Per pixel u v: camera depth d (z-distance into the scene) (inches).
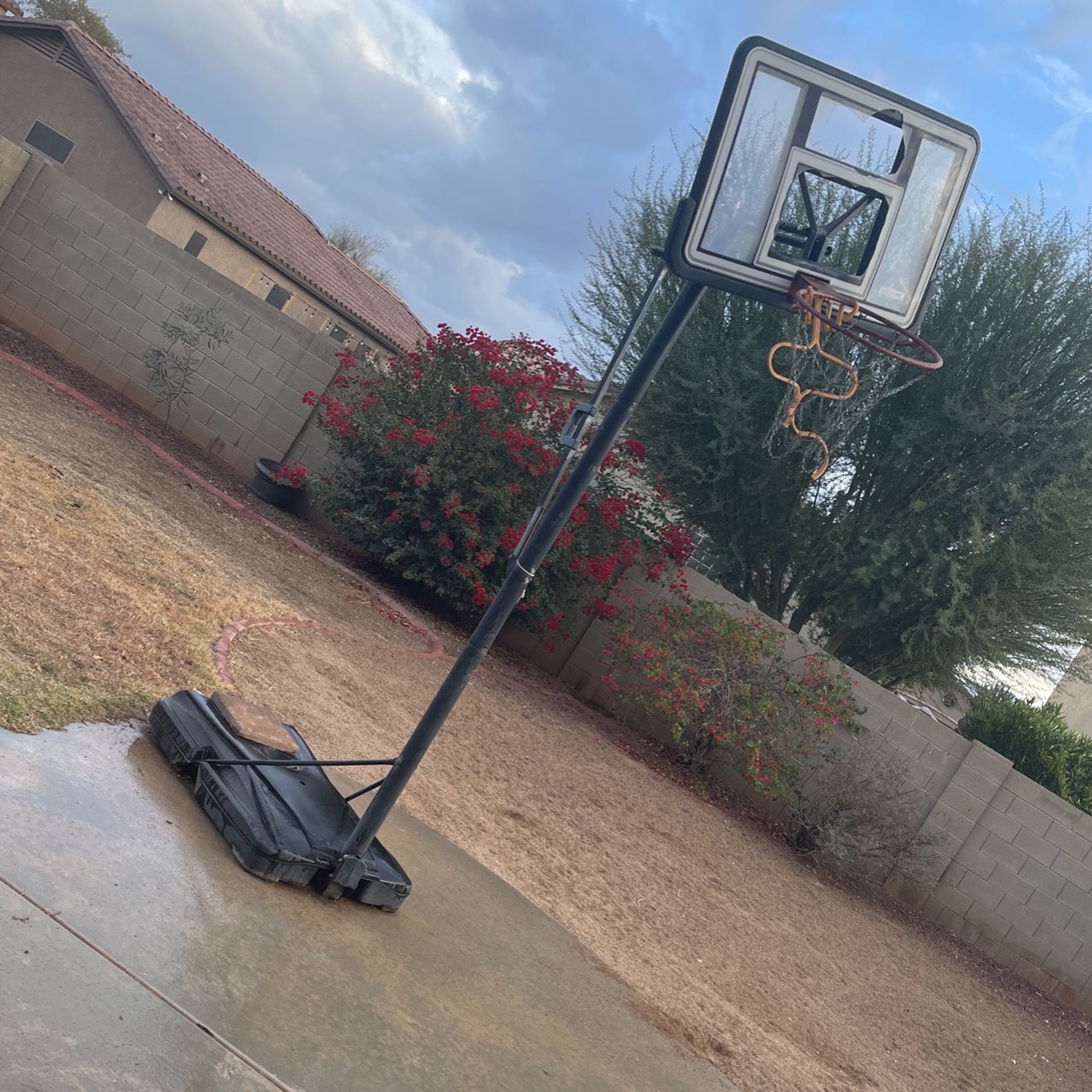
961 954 418.0
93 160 821.9
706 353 520.7
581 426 156.7
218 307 520.4
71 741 169.0
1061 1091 318.7
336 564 454.0
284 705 244.8
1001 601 493.0
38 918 125.5
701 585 490.6
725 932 287.3
